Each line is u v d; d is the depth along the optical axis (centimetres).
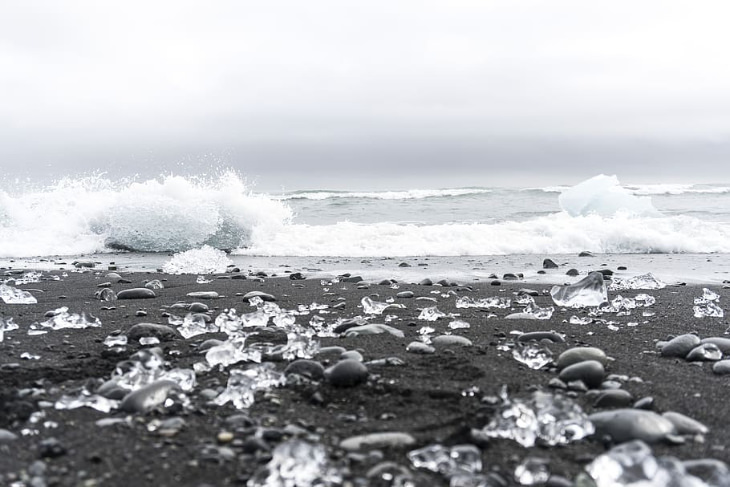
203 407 228
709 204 1859
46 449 185
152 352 281
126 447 191
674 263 808
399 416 220
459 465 175
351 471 174
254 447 188
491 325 388
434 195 2262
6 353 302
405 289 567
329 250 948
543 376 271
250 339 341
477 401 235
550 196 2088
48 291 541
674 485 149
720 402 237
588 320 402
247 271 729
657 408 230
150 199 1016
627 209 1272
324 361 287
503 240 975
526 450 192
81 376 269
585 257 889
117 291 544
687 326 389
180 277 660
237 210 1025
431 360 292
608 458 161
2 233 977
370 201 1877
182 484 167
